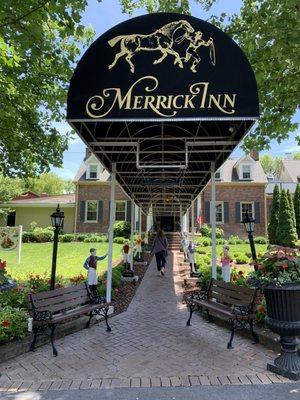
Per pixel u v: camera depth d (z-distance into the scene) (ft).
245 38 26.35
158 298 28.19
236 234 88.07
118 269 36.68
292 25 21.90
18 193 87.61
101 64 15.67
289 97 27.02
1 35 18.34
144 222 88.79
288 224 73.82
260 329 17.44
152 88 15.40
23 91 28.02
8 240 47.50
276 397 11.48
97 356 15.43
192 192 40.45
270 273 13.87
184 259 53.67
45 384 12.55
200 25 15.72
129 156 23.73
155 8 31.35
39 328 16.11
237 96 15.14
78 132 16.98
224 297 19.52
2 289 19.35
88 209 90.94
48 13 19.20
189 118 15.11
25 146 32.30
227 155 21.29
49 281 26.00
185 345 16.83
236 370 13.76
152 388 12.19
